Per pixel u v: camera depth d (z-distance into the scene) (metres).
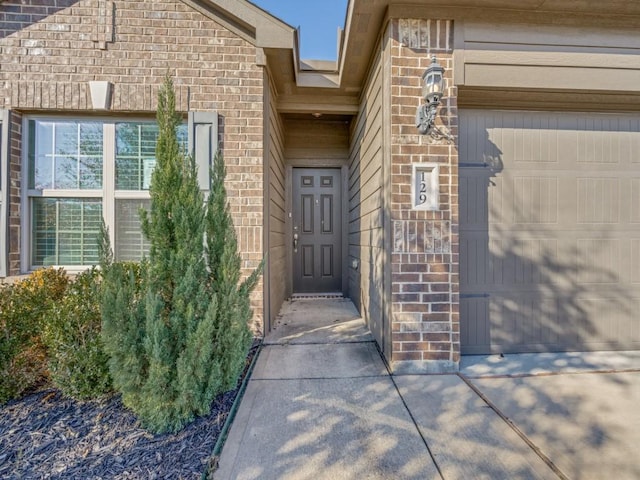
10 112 3.12
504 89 2.77
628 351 3.16
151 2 3.22
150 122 3.38
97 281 2.19
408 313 2.68
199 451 1.68
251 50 3.31
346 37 3.16
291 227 5.27
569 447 1.78
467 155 3.04
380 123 3.04
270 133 3.67
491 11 2.69
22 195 3.23
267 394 2.30
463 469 1.61
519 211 3.09
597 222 3.16
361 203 4.16
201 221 1.95
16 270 3.16
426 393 2.34
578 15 2.74
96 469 1.53
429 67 2.49
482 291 3.06
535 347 3.11
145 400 1.78
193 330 1.84
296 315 4.25
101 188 3.35
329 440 1.82
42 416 1.92
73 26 3.16
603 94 2.86
